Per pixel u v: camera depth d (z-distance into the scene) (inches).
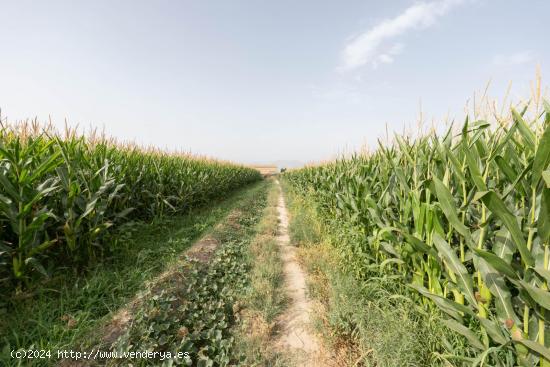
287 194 595.8
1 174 93.4
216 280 139.0
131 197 195.6
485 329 66.0
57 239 116.0
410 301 94.0
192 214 304.3
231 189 652.1
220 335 94.4
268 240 214.1
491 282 64.1
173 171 286.4
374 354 81.4
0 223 101.8
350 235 159.2
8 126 142.7
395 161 122.1
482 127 75.1
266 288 131.3
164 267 146.9
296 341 99.0
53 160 112.3
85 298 106.1
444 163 87.8
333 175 246.5
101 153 174.9
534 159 53.2
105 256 146.9
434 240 76.7
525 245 55.3
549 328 58.5
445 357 73.8
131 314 99.1
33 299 102.7
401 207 107.0
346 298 109.6
